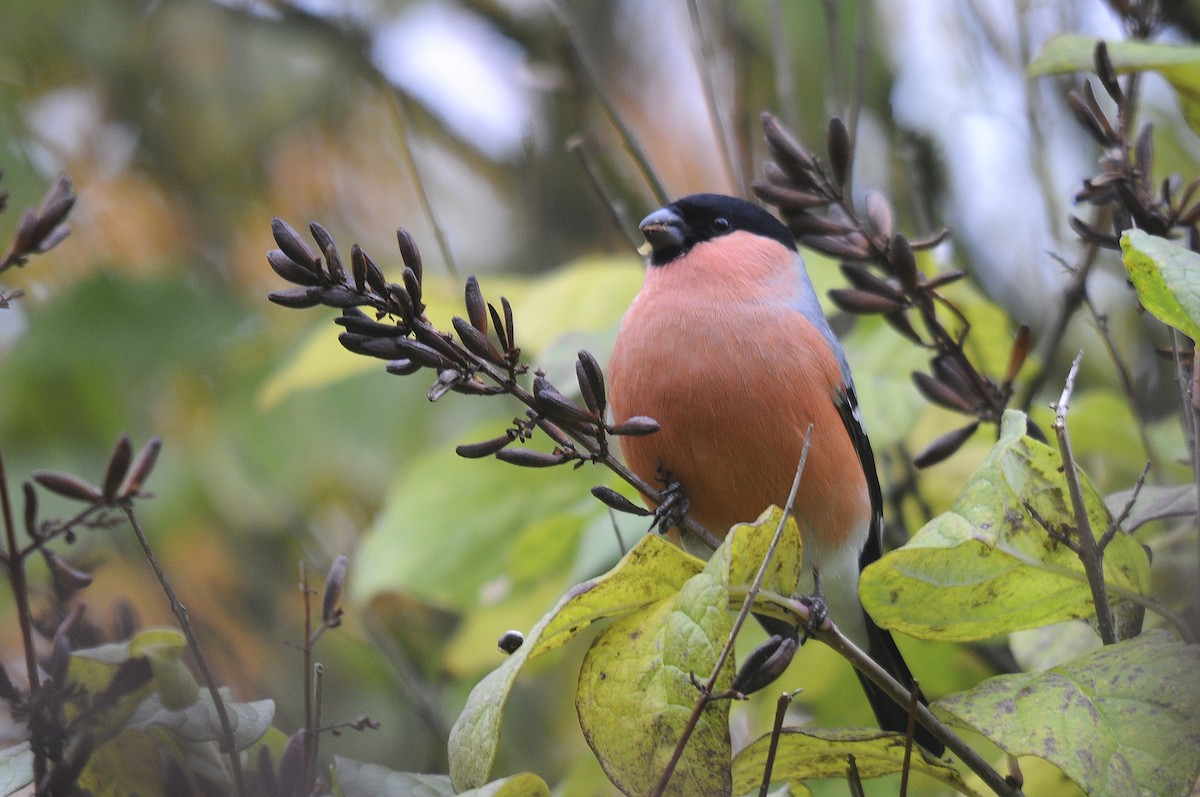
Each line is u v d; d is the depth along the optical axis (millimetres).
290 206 13109
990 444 8844
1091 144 9422
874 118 10484
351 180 13117
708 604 4621
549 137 12227
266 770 4855
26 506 4664
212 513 11359
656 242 7570
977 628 5434
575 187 12062
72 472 11219
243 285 12977
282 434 11281
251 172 13227
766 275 7316
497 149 12766
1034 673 4938
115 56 13164
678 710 4609
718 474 6977
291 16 13156
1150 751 4602
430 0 12828
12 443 11289
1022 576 5309
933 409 8922
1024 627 5484
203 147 13211
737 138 8977
